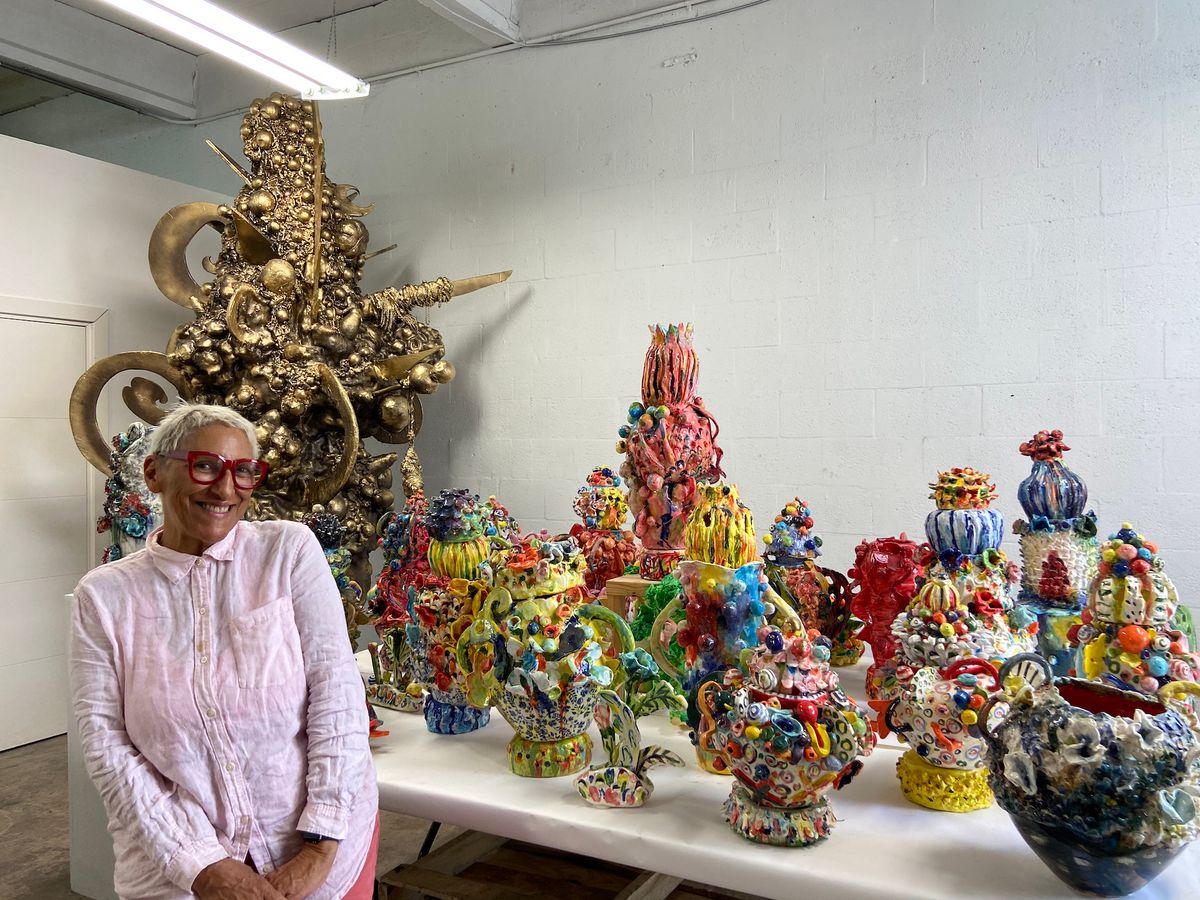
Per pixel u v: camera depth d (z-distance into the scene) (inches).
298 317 154.9
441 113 187.5
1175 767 53.9
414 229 191.3
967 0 136.7
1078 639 77.4
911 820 70.2
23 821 129.0
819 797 66.7
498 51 180.2
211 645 59.4
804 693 65.2
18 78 220.1
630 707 77.0
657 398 101.9
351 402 155.3
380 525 120.9
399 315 165.3
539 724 79.4
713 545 77.4
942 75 138.8
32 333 164.1
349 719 61.8
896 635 76.4
